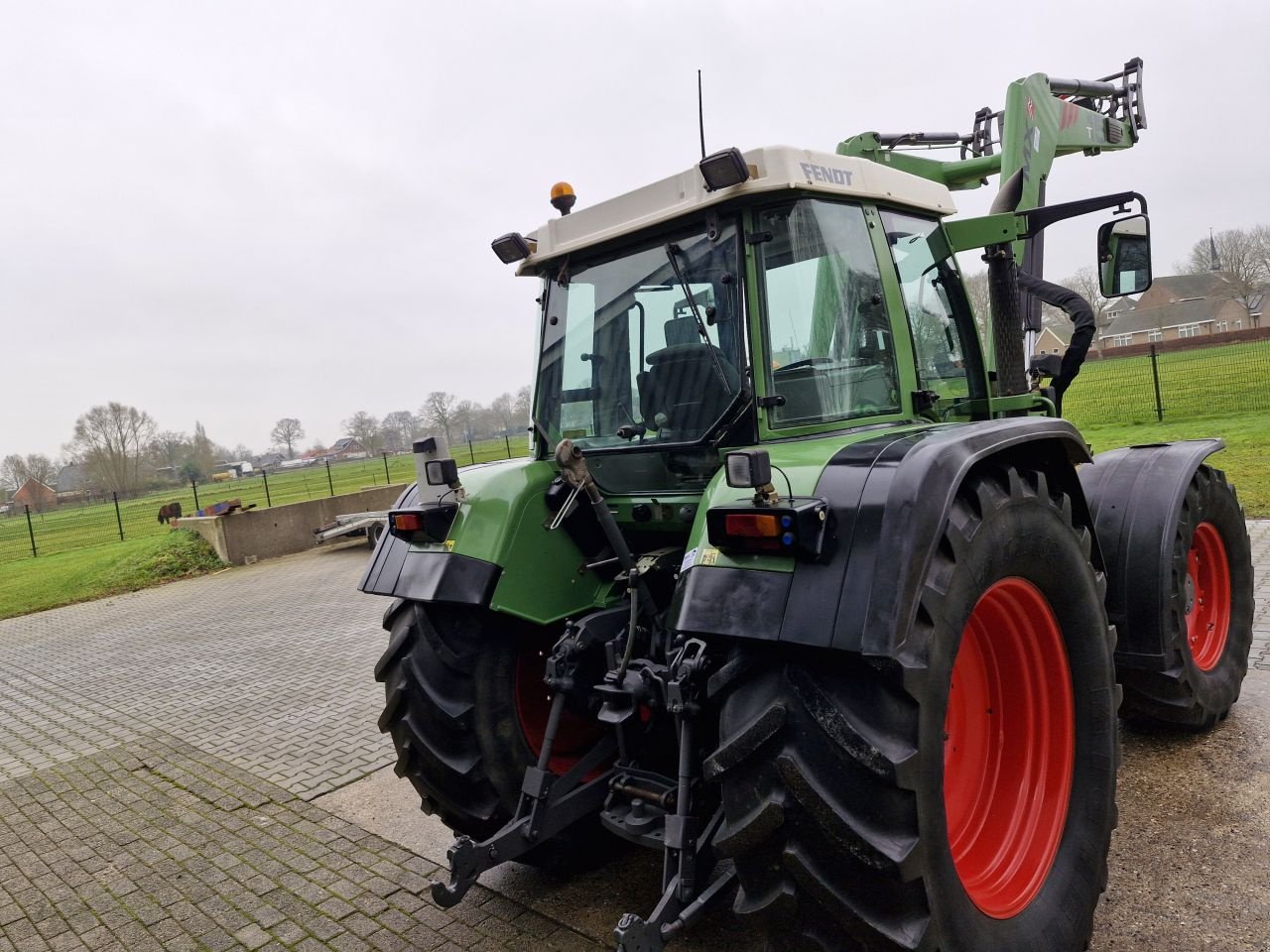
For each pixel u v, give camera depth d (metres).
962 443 2.05
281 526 14.38
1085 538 2.50
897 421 2.81
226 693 6.39
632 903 2.92
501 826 2.90
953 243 3.42
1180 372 20.25
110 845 3.94
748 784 1.89
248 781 4.54
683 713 2.19
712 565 2.02
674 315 2.71
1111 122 5.86
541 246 3.06
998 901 2.18
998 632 2.40
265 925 3.10
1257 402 15.38
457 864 2.46
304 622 8.81
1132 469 3.58
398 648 2.87
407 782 4.30
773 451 2.29
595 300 2.96
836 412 2.65
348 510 15.20
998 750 2.50
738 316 2.49
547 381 3.19
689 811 2.27
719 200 2.46
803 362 2.58
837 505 1.92
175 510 18.17
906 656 1.77
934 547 1.85
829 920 1.84
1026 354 4.53
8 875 3.74
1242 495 8.47
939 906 1.84
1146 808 3.05
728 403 2.54
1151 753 3.49
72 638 9.63
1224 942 2.33
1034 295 3.89
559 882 3.12
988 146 5.51
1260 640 4.66
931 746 1.82
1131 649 3.37
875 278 2.79
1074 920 2.27
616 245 2.87
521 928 2.85
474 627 2.88
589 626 2.71
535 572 2.87
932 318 3.16
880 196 2.81
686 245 2.64
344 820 3.93
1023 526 2.17
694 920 2.18
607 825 2.58
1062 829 2.38
